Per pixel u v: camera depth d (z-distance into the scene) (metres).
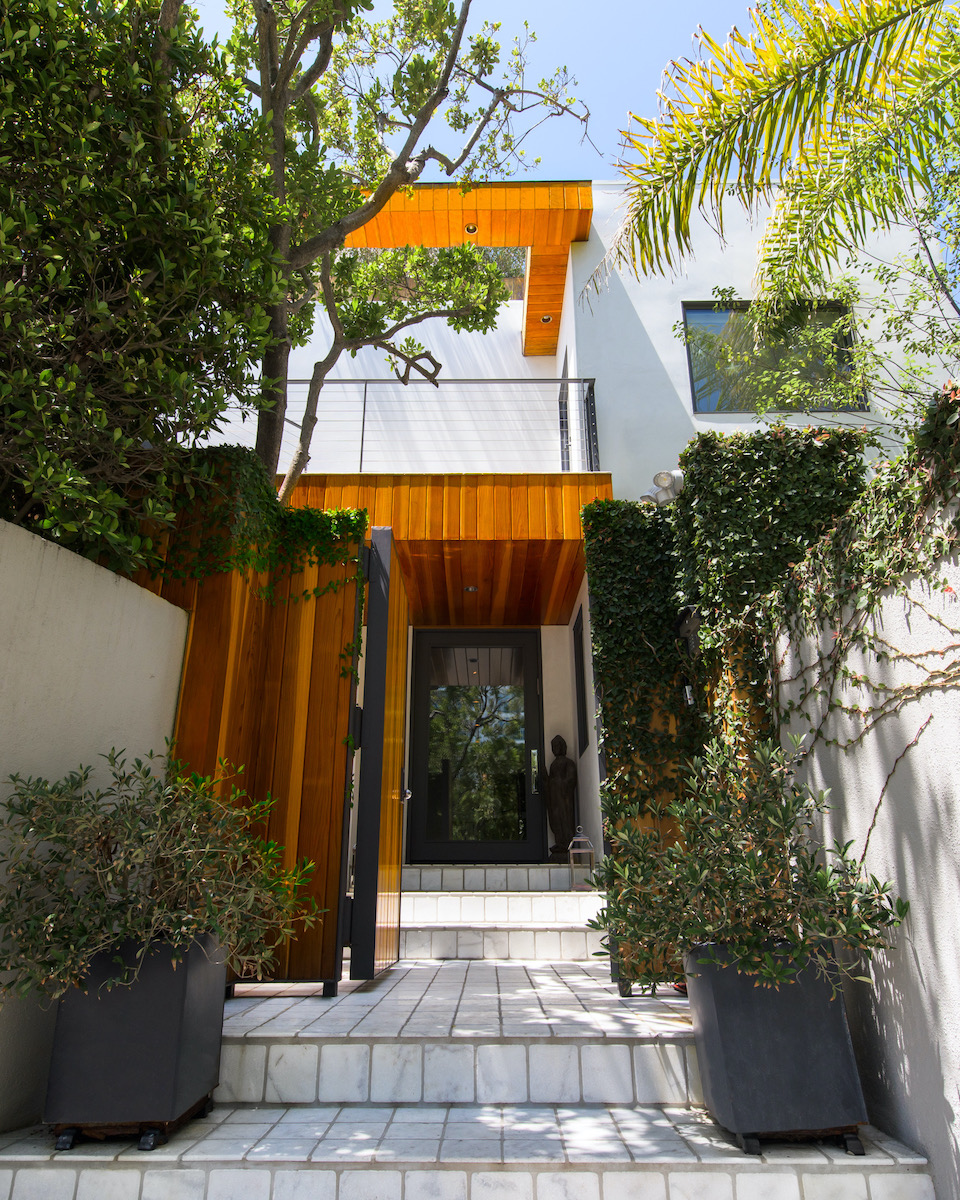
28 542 2.44
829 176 3.50
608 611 4.81
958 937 2.05
